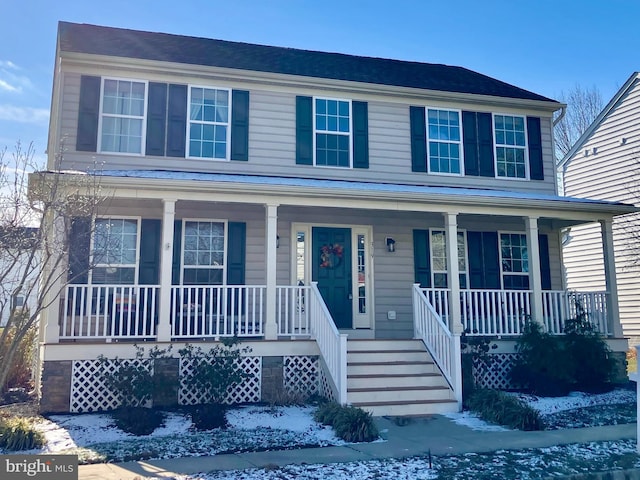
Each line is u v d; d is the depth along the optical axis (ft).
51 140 43.45
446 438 24.75
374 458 21.15
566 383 36.24
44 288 23.84
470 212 37.81
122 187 30.78
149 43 43.06
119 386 28.81
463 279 43.42
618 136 60.85
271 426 26.71
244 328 36.65
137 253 36.24
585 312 39.24
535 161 46.62
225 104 40.19
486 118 46.03
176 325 35.99
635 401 34.24
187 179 31.50
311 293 34.53
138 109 38.17
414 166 43.57
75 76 37.11
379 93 43.55
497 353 37.32
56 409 29.17
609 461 20.79
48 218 27.07
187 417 27.99
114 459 20.93
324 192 33.99
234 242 38.55
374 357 33.88
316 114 42.22
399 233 42.63
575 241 66.59
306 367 33.30
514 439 24.53
